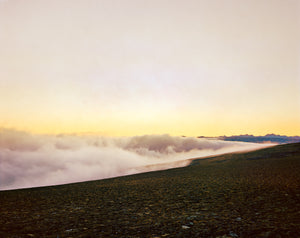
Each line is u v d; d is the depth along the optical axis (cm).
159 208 818
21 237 548
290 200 779
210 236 516
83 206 909
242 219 624
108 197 1088
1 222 684
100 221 684
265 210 690
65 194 1245
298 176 1252
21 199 1113
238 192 983
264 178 1288
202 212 727
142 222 658
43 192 1358
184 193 1063
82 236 554
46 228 623
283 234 490
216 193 1003
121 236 547
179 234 543
